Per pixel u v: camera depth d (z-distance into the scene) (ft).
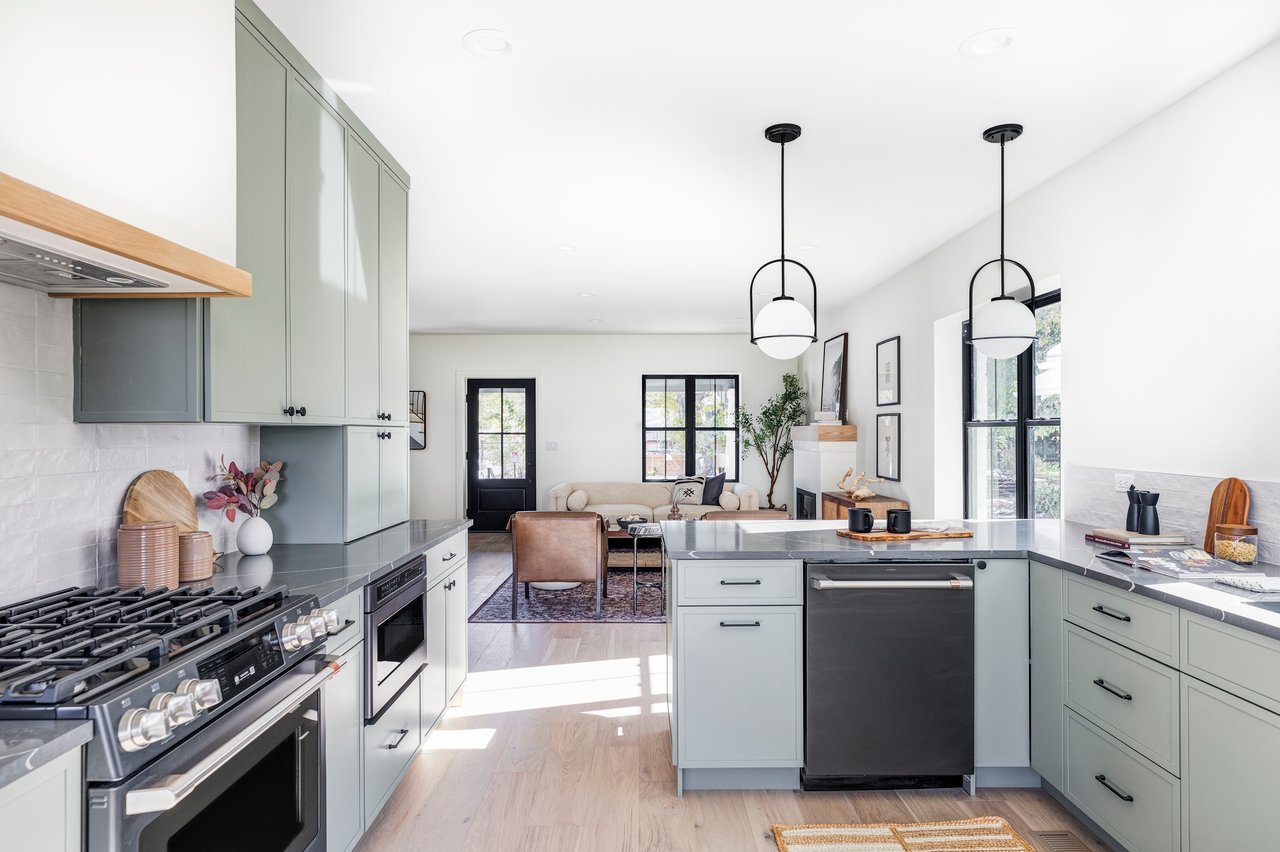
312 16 6.85
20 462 5.68
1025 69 7.96
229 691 4.56
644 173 11.10
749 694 8.42
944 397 15.72
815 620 8.31
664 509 26.99
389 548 8.61
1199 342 8.44
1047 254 11.46
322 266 8.09
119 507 6.76
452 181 11.45
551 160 10.59
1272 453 7.51
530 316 25.31
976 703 8.48
